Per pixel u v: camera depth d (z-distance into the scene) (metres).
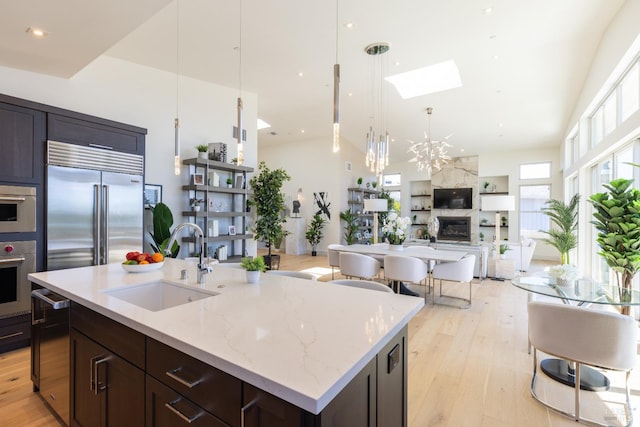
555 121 7.21
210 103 5.40
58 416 2.07
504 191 10.09
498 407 2.22
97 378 1.62
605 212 3.21
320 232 9.62
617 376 2.62
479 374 2.67
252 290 1.93
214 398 1.08
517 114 6.87
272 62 4.64
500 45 4.27
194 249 5.05
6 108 2.95
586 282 2.88
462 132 8.02
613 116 4.62
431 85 5.93
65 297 1.89
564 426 2.03
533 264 8.39
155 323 1.34
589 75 5.04
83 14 2.49
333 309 1.56
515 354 3.04
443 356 3.00
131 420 1.43
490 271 6.42
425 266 4.37
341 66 4.80
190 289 2.03
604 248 3.20
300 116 7.48
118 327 1.50
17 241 2.98
